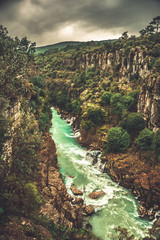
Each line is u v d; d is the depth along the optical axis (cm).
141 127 5444
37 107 6662
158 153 4559
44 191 3195
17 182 2231
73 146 6969
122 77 8931
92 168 5456
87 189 4409
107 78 9781
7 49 1625
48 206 2708
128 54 8894
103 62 11225
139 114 5600
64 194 3675
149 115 5466
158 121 5134
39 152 4191
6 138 1738
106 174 5172
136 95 6562
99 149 6075
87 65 12875
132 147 5266
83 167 5472
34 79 8525
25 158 2142
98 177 4997
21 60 1658
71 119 9938
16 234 1530
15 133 2205
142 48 8481
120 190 4453
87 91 9725
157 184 3956
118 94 7231
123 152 5275
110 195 4247
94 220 3488
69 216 3222
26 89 5300
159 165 4359
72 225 2922
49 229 2159
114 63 10394
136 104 6322
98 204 3916
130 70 8638
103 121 6775
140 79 7800
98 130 6550
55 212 2678
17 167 2041
